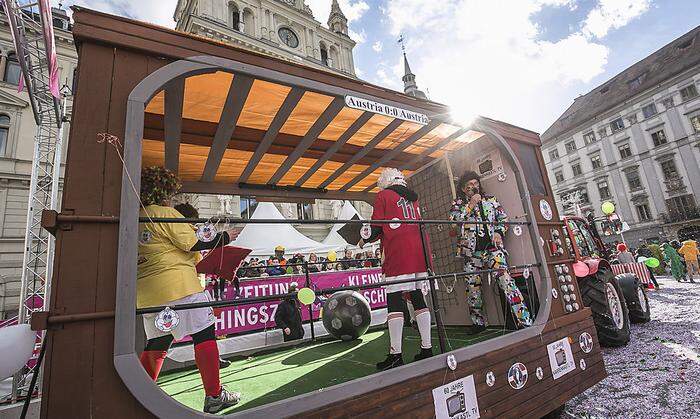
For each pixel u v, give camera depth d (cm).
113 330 116
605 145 3325
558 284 269
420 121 229
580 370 248
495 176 319
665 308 683
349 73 2602
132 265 121
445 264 381
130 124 131
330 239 1177
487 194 326
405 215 245
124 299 117
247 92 201
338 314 380
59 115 545
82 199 120
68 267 113
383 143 323
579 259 404
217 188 358
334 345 369
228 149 297
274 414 128
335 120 264
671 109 2873
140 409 113
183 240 176
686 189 2772
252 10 2202
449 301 376
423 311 224
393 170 273
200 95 211
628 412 248
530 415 203
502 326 328
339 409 140
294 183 389
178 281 176
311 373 249
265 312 474
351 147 319
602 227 634
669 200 2877
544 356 227
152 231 179
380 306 559
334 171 366
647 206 3017
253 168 329
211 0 2034
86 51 134
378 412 150
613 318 408
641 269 733
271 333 411
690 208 2742
